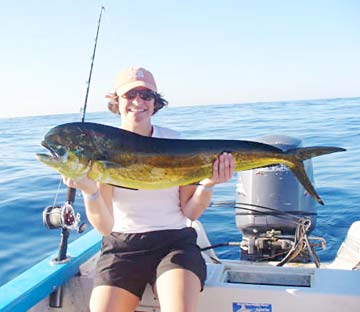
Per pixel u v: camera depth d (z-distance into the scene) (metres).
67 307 1.71
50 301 1.64
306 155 1.50
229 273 1.62
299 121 11.80
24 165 6.87
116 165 1.39
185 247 1.55
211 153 1.47
